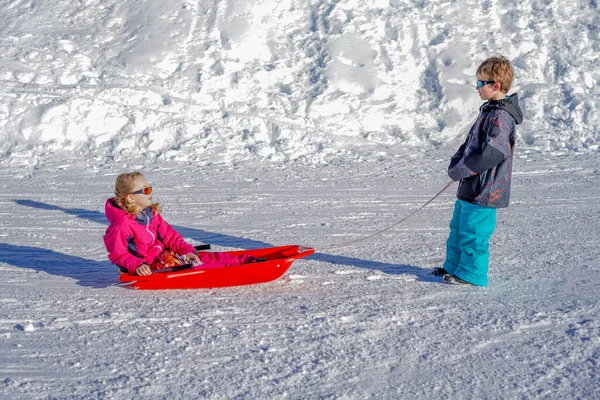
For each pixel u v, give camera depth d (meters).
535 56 14.16
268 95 12.97
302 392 3.10
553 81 13.88
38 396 3.06
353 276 5.11
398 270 5.29
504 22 14.82
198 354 3.54
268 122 12.12
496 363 3.43
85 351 3.58
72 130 11.63
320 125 12.44
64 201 8.34
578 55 14.20
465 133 12.64
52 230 6.84
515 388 3.15
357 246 6.14
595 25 14.76
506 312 4.20
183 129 11.83
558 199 8.27
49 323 4.02
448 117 12.91
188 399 3.03
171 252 5.04
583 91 13.55
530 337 3.77
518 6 15.14
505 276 5.07
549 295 4.56
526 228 6.77
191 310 4.27
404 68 13.74
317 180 9.73
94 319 4.10
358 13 14.52
